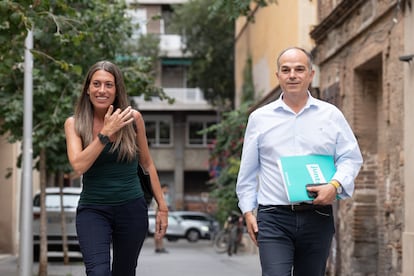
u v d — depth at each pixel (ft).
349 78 44.86
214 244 91.04
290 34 63.36
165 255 73.20
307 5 58.54
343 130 17.97
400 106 34.99
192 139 178.40
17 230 75.72
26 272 40.37
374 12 38.81
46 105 46.88
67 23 34.58
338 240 46.47
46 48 45.44
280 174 17.57
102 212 17.66
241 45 99.60
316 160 17.60
